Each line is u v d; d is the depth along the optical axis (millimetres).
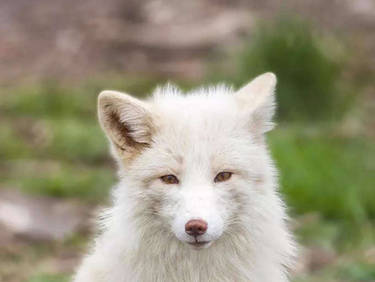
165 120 13484
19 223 24047
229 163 13156
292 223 23625
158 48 41375
